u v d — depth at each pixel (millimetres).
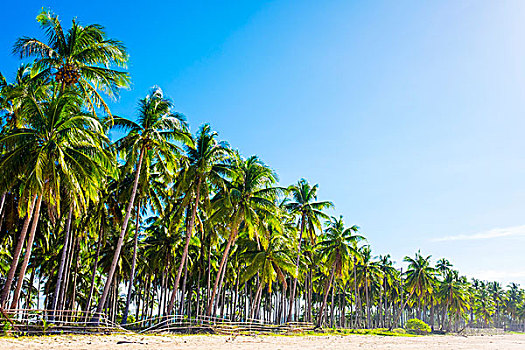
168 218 43438
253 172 39375
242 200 38406
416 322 73062
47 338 22797
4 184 23922
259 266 43469
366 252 76188
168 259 47906
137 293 63938
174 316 33969
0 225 29500
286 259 44781
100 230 37594
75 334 25656
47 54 25703
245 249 47938
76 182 24344
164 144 32312
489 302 136250
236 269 57531
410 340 45875
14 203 31406
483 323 161250
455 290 98125
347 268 58812
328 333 47375
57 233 39094
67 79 26094
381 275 77312
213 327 34875
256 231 38812
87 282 51312
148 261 49281
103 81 27406
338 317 110875
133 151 31078
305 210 51531
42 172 23250
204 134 37344
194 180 36375
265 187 42125
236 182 39750
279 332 41375
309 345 29750
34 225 24484
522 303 158000
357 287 80375
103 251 45594
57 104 24109
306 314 62812
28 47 25000
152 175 39750
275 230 46719
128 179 37125
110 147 31453
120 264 45188
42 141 24578
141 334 29141
